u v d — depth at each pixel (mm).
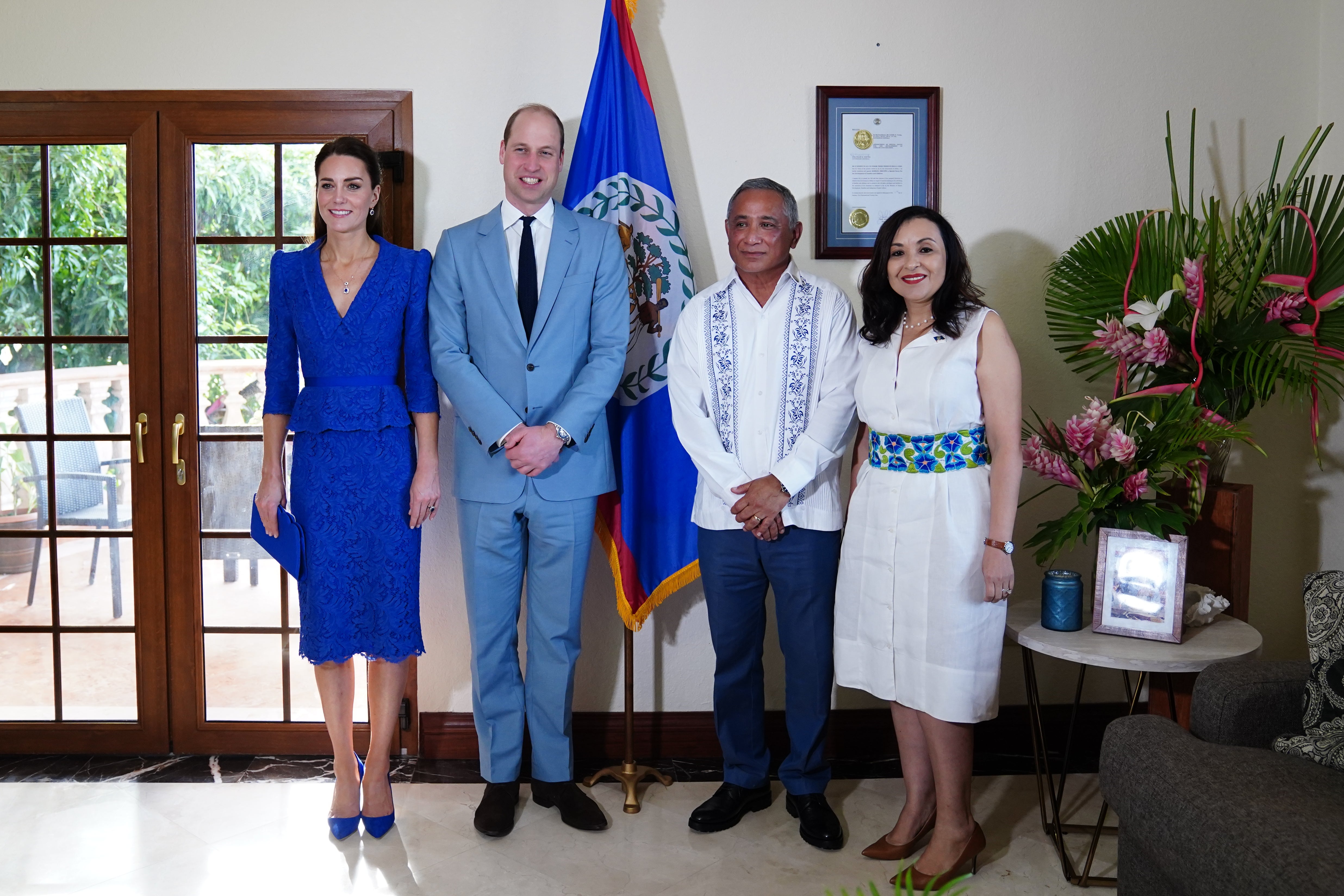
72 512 2756
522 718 2426
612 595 2748
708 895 2047
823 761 2357
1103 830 2281
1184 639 2072
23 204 2701
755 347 2275
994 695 2023
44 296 2723
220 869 2150
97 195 2695
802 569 2256
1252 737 1740
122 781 2602
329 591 2199
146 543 2727
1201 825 1495
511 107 2639
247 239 2695
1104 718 2781
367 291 2229
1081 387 2754
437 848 2252
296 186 2689
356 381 2230
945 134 2691
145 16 2613
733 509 2209
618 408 2557
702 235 2689
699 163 2674
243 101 2635
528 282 2324
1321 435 2736
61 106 2643
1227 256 2402
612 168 2529
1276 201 2430
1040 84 2691
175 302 2689
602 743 2768
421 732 2752
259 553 2750
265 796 2518
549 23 2627
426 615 2734
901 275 2025
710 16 2645
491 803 2357
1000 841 2258
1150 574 2068
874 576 2098
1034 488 2754
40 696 2787
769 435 2264
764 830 2346
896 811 2439
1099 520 2158
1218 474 2375
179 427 2693
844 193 2676
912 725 2146
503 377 2299
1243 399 2352
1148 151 2713
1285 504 2766
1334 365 2279
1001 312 2734
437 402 2336
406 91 2635
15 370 2738
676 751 2783
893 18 2662
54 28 2615
